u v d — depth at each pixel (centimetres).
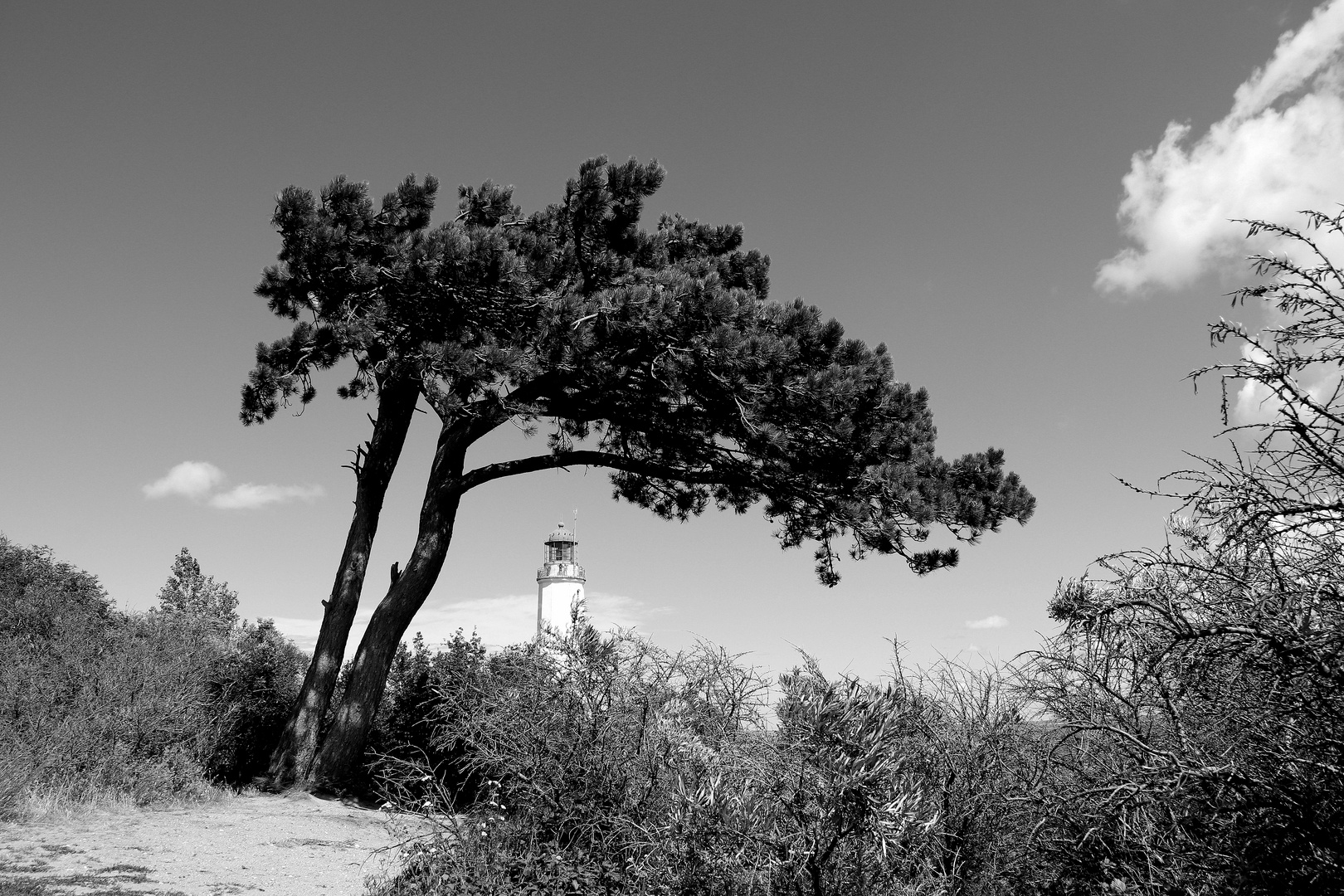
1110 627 365
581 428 1842
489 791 627
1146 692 379
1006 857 466
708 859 466
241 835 959
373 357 1488
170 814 1056
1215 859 335
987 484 1555
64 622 1364
